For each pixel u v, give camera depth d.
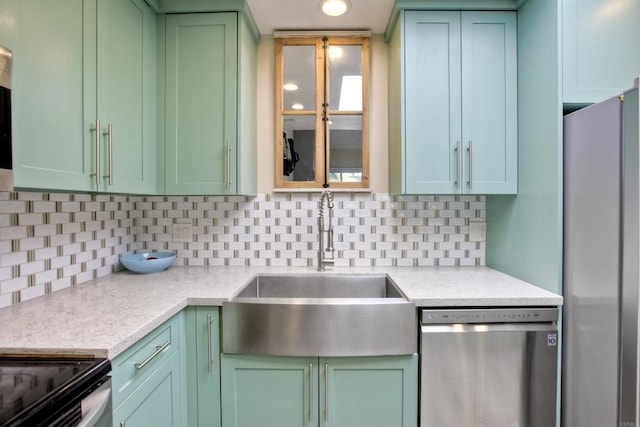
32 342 0.86
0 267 1.14
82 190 1.15
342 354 1.25
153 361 1.08
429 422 1.27
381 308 1.25
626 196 1.06
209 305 1.30
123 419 0.91
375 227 1.93
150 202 1.93
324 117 1.92
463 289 1.40
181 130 1.63
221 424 1.30
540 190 1.44
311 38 1.92
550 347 1.28
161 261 1.73
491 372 1.27
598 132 1.16
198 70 1.63
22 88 0.93
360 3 1.66
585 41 1.34
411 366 1.28
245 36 1.69
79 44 1.13
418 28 1.62
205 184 1.63
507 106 1.62
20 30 0.92
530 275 1.51
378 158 1.94
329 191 1.86
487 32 1.62
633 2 1.34
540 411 1.28
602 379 1.15
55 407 0.66
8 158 0.80
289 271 1.80
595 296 1.18
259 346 1.27
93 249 1.59
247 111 1.73
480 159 1.62
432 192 1.63
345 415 1.28
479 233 1.91
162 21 1.63
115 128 1.31
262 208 1.94
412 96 1.62
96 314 1.08
